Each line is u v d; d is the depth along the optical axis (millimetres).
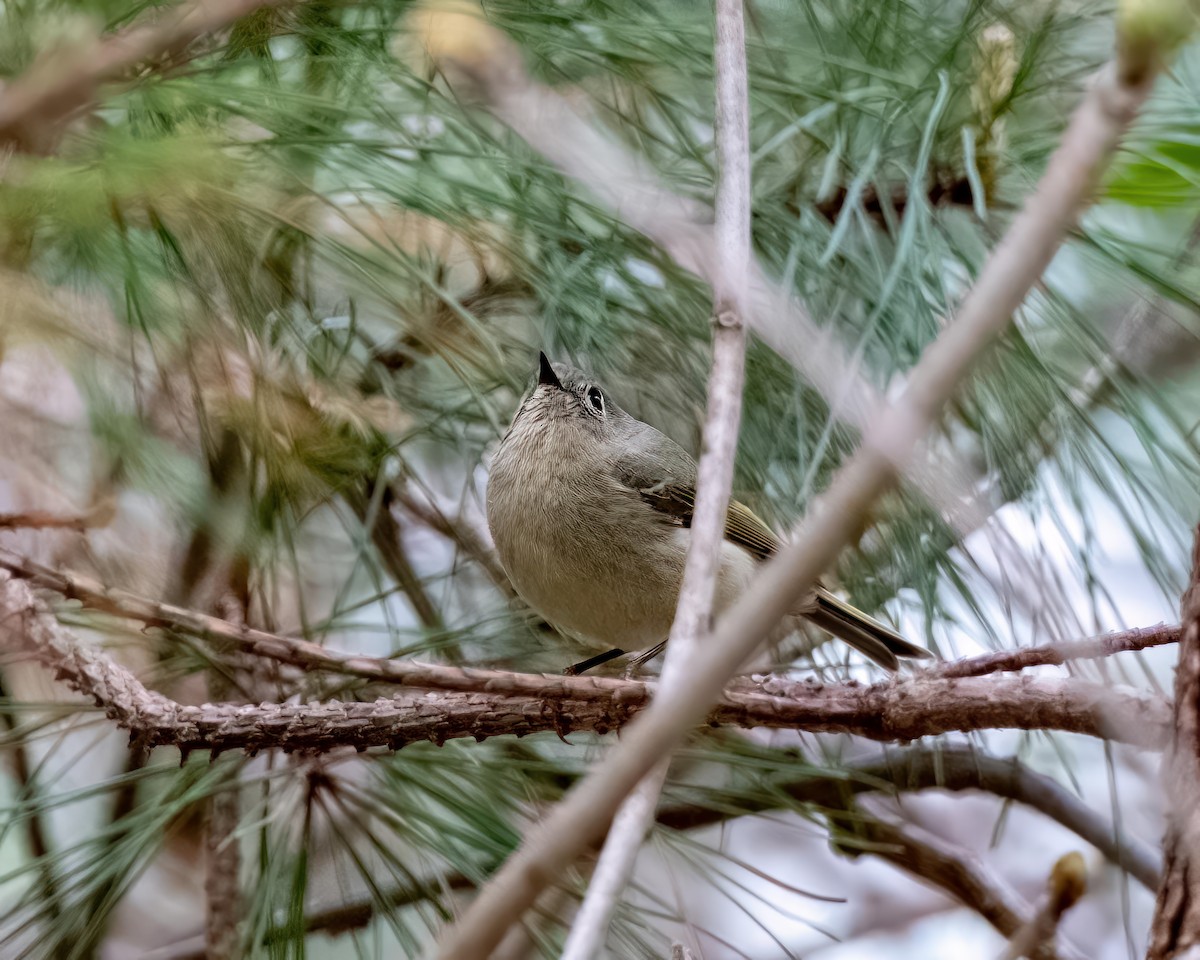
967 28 5934
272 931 5340
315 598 7059
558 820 2482
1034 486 5578
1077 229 5348
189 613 4770
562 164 3678
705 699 2467
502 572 7594
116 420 5504
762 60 6129
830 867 9602
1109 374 5586
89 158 4504
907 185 5828
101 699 4898
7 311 4758
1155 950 3406
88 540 6090
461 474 7496
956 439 5887
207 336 5301
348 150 5289
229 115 5273
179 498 5785
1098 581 5441
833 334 5363
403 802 5570
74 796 5344
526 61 5625
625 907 5656
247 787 6211
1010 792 7703
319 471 5816
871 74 5770
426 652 6773
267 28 4871
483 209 5637
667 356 6168
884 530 5883
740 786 6879
